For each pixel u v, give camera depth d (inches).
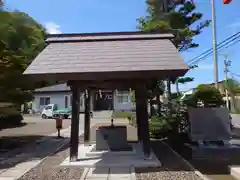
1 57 436.1
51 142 533.0
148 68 287.4
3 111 477.1
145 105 330.3
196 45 645.3
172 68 284.4
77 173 286.7
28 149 453.7
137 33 368.5
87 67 297.3
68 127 847.7
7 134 670.5
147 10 666.8
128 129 743.1
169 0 636.1
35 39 557.9
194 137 432.8
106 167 307.3
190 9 633.0
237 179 268.5
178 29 585.9
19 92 495.8
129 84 356.5
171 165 317.4
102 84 358.6
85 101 456.8
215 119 434.6
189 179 259.4
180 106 534.6
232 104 1393.9
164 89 631.2
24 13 560.1
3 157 384.8
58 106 1529.3
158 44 344.2
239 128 740.0
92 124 921.5
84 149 409.4
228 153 398.9
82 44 352.8
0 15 470.0
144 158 330.3
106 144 394.0
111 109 1457.9
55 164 332.8
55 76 296.0
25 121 1087.0
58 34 368.8
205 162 346.0
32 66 303.9
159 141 520.1
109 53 325.1
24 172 295.7
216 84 662.5
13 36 502.0
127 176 270.8
